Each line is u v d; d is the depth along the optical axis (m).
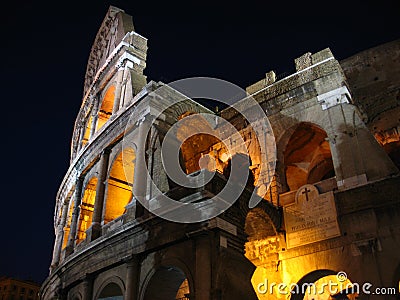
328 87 29.03
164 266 21.89
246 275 20.08
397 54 35.00
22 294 81.06
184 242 21.45
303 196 26.58
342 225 24.41
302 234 25.67
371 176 24.91
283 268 25.75
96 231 29.19
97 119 39.22
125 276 23.97
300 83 30.31
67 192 39.12
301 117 29.64
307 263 24.92
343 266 23.52
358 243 23.22
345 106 27.94
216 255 19.88
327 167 35.62
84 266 27.42
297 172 36.06
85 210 34.22
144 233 23.56
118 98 34.94
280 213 27.20
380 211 23.53
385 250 22.50
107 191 30.59
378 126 33.59
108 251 25.69
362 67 36.12
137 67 36.59
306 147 34.03
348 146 26.47
